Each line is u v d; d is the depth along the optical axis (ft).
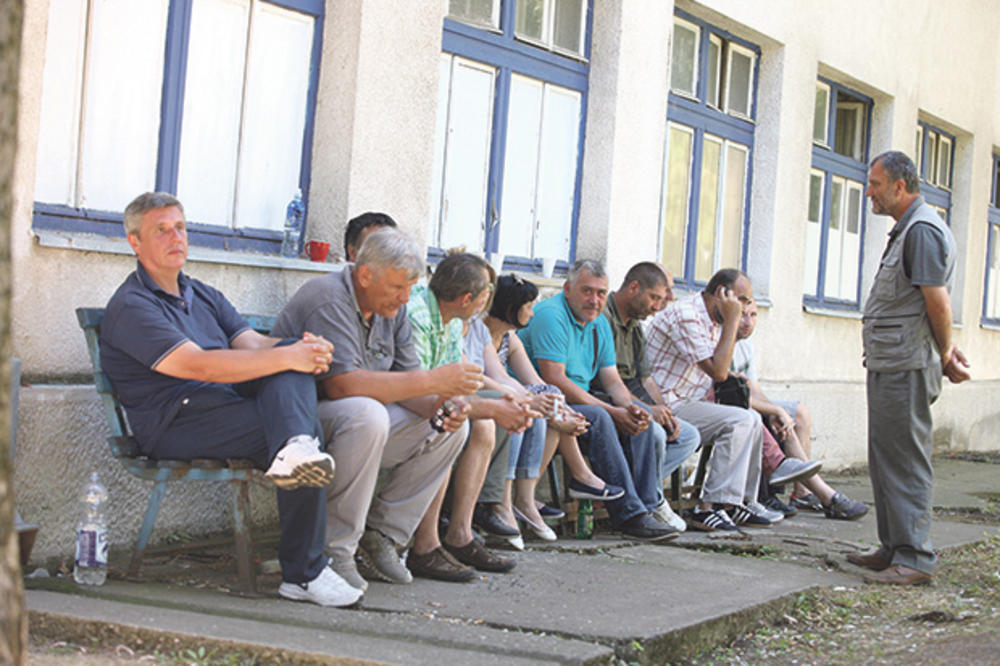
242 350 12.13
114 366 12.48
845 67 30.91
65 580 12.27
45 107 14.29
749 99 28.48
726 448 20.38
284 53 17.33
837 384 31.71
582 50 23.24
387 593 13.03
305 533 12.09
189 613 11.31
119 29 15.08
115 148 15.16
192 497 15.23
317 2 17.67
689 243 26.50
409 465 13.76
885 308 16.70
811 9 29.14
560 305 18.52
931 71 35.53
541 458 17.07
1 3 5.14
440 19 18.76
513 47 21.58
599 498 17.79
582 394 18.19
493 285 15.16
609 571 15.33
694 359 20.66
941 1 35.68
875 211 17.03
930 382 16.61
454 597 13.09
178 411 12.25
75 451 13.75
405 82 18.20
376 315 13.62
